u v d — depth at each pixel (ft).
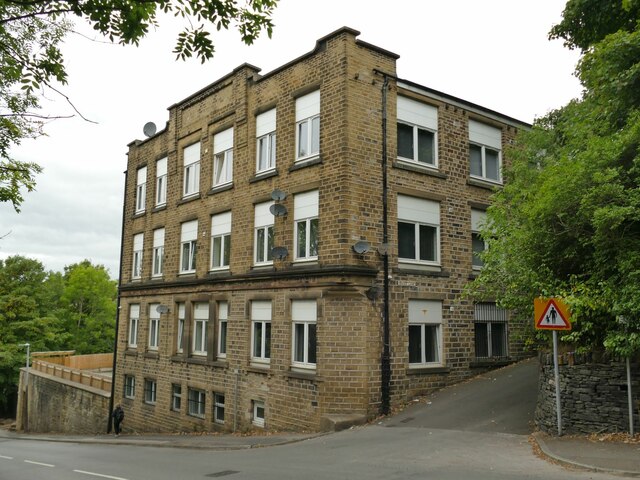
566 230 36.83
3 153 32.30
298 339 57.21
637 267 33.14
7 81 28.35
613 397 35.53
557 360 37.73
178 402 76.74
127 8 21.98
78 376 105.19
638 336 31.86
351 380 52.03
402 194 58.34
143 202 93.15
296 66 60.59
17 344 158.61
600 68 41.78
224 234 70.64
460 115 65.16
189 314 75.25
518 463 31.71
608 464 28.84
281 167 61.11
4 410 165.48
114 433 88.02
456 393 55.77
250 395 62.03
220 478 33.83
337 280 52.75
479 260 66.08
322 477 31.32
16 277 178.70
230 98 71.20
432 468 31.83
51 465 47.42
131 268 93.61
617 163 35.99
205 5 23.17
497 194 54.39
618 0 50.88
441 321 60.18
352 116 54.60
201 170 75.92
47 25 26.53
